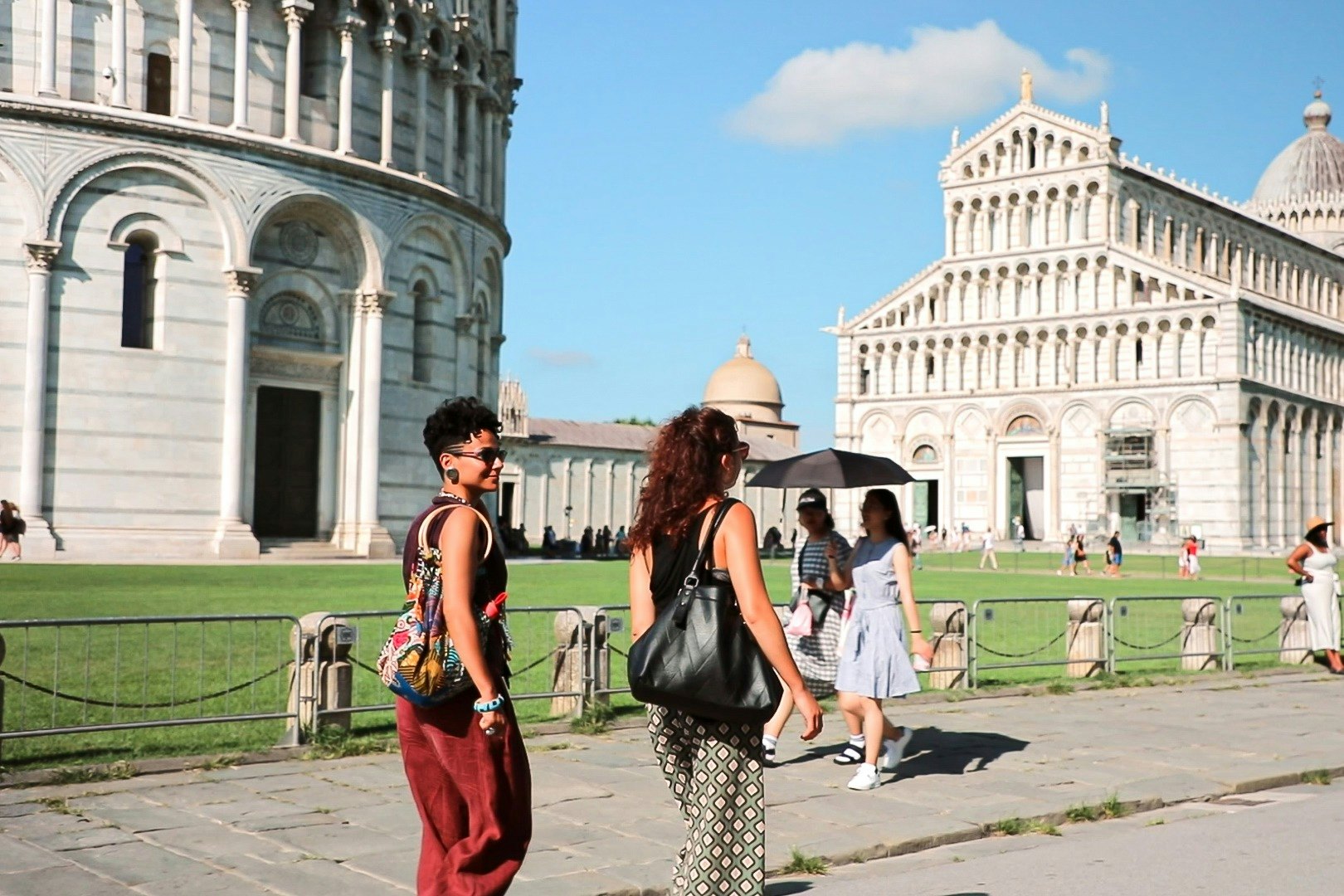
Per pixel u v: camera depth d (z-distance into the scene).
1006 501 104.00
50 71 43.06
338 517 48.62
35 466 42.34
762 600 7.14
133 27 44.69
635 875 9.25
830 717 17.31
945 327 106.94
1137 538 98.69
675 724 7.38
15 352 42.50
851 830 10.83
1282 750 14.89
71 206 43.19
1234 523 93.44
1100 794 12.28
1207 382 94.75
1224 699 19.62
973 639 19.83
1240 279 116.94
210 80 45.97
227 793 11.70
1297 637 25.58
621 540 76.69
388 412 49.69
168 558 43.97
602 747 14.43
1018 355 103.94
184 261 44.88
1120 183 100.88
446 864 7.09
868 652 12.82
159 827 10.40
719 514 7.32
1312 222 137.62
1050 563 77.12
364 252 48.62
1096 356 100.38
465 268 53.78
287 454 48.09
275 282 47.16
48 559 42.03
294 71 46.94
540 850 9.95
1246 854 10.12
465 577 7.00
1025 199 103.44
